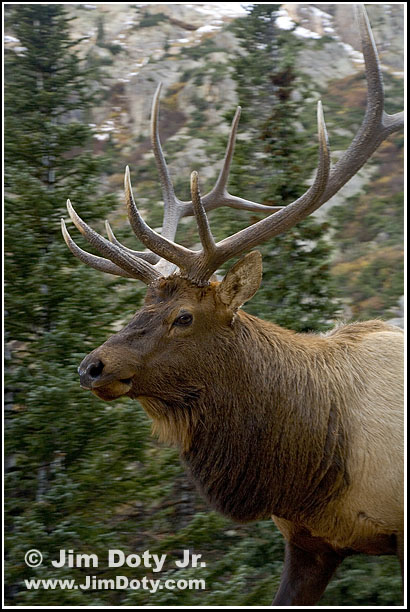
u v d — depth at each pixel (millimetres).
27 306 10523
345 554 7684
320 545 7746
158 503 10750
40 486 9781
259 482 7477
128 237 12367
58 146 11766
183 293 7352
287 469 7426
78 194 11383
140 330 7250
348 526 7441
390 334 8102
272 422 7422
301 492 7445
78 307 10508
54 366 9914
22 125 11859
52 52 12523
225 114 13766
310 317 11273
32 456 9695
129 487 9789
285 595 7973
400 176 19125
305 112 14914
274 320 11031
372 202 18141
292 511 7535
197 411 7422
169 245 7395
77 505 9492
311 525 7578
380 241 17484
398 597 8984
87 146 13711
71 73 12562
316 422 7402
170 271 7793
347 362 7754
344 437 7383
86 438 9742
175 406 7414
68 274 10695
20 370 10250
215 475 7527
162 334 7250
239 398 7426
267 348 7586
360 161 7648
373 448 7309
